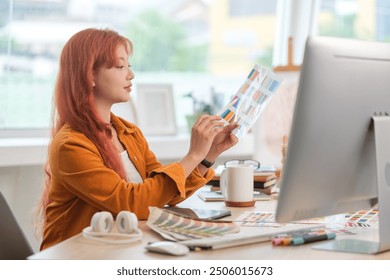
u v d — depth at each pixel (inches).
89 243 61.7
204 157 84.0
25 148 129.8
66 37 149.7
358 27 177.8
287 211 57.1
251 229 67.7
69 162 79.7
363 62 58.1
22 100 146.0
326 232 64.7
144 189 78.2
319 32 176.4
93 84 85.7
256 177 95.1
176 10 164.7
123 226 63.9
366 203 64.0
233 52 172.6
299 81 54.7
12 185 133.3
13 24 142.5
